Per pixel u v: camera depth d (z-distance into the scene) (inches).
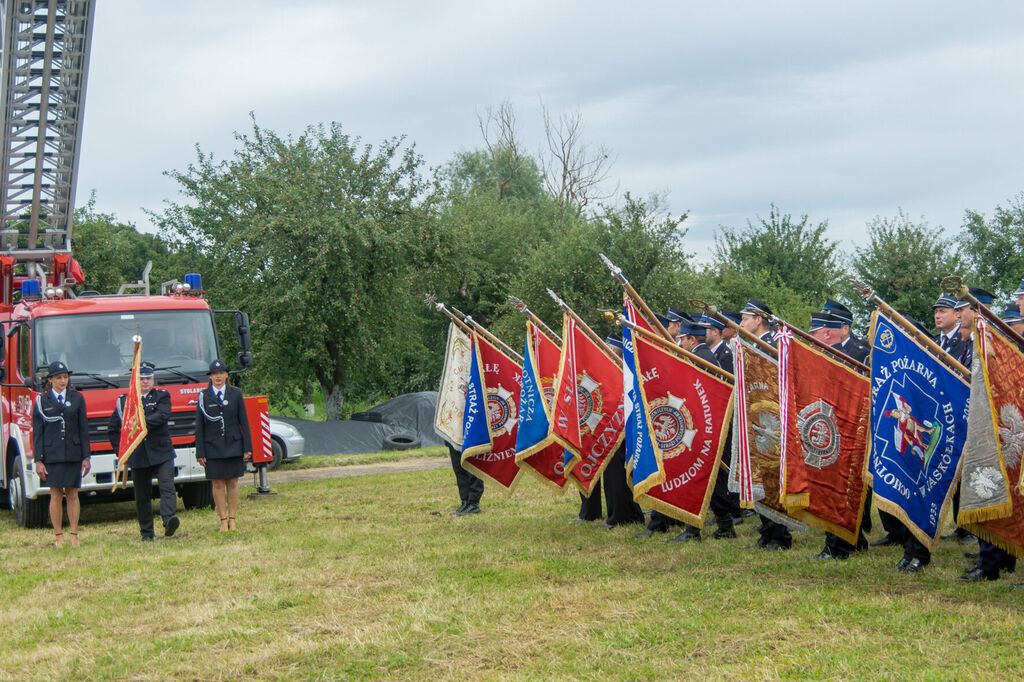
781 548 346.9
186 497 540.7
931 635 233.9
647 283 1018.1
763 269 1323.8
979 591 274.2
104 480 474.9
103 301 509.7
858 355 383.2
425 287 1120.8
